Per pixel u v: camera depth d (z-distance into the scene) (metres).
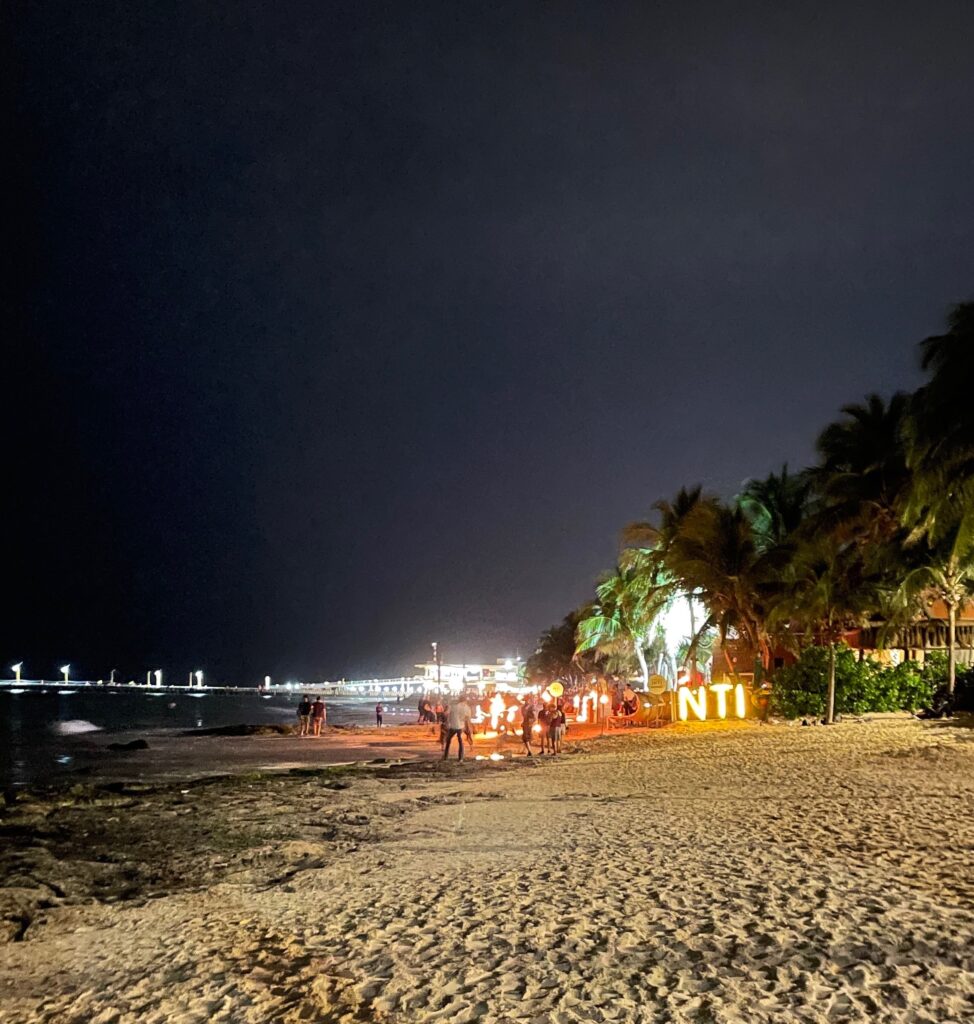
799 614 37.81
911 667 36.19
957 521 29.09
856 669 35.09
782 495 45.62
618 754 26.67
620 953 7.18
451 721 28.39
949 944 6.82
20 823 16.69
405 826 15.00
